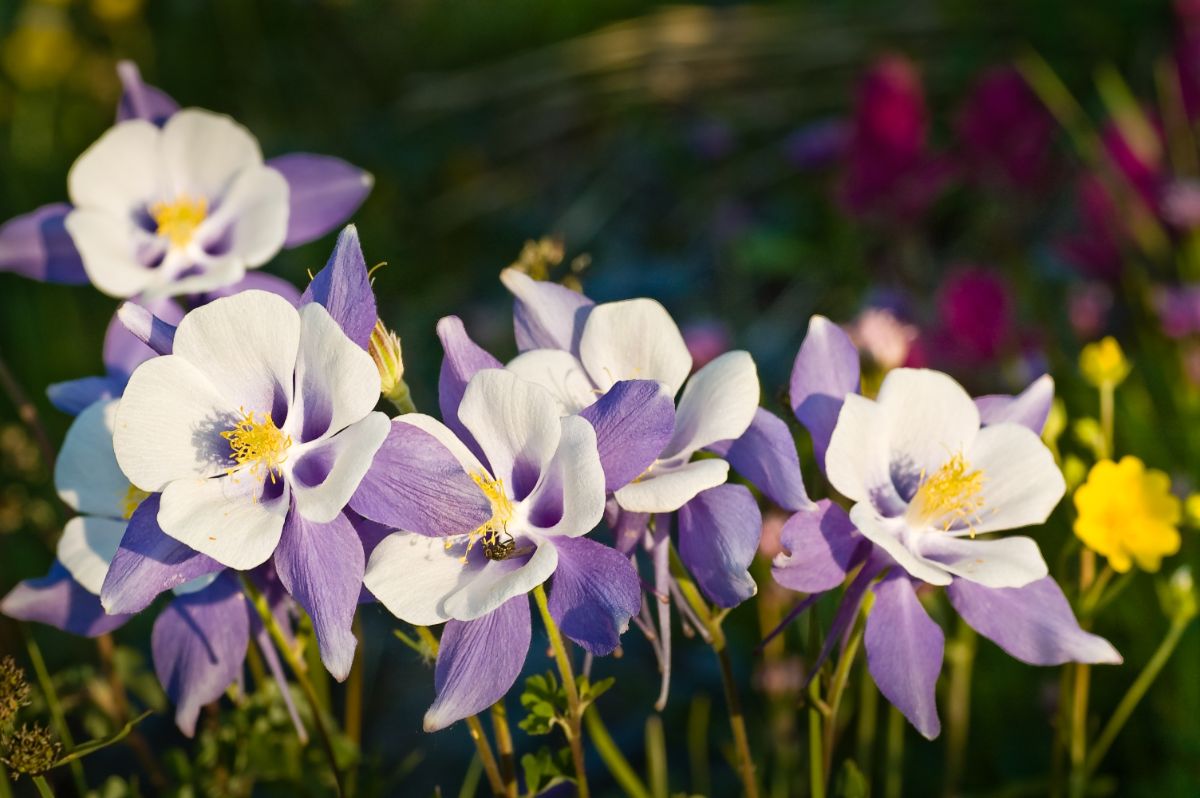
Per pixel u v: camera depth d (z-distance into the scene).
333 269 0.42
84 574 0.46
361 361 0.41
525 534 0.42
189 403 0.42
